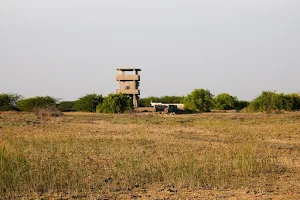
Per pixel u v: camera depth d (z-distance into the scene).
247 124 28.59
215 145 17.45
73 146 16.08
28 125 27.03
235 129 24.94
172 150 15.80
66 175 10.65
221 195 9.15
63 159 12.74
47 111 39.06
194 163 11.77
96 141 18.34
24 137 19.39
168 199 8.80
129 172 11.11
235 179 10.95
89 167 12.04
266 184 10.44
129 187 9.95
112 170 11.59
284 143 18.80
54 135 20.53
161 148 16.31
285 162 13.52
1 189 9.48
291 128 25.06
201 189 9.80
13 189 9.55
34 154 13.67
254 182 10.67
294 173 11.88
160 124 29.16
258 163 12.64
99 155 14.31
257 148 16.58
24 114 39.16
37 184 9.77
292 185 10.32
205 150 15.62
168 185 10.18
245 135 21.81
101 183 10.23
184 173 10.88
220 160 13.01
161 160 13.09
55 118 34.19
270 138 20.56
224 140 19.67
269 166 12.59
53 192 9.47
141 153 14.76
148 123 29.83
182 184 10.21
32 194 9.27
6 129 24.16
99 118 35.22
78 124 28.84
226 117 36.38
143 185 10.20
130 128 25.84
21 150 13.51
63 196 9.12
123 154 14.43
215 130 24.50
